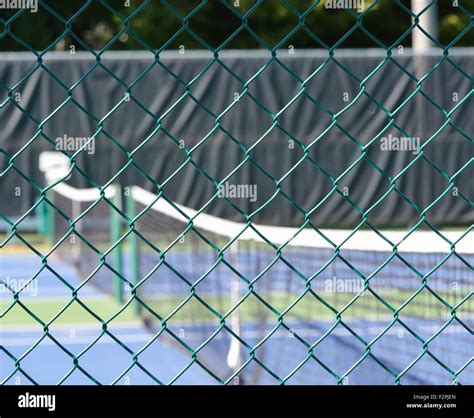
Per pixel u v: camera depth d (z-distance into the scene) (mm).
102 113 52781
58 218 49312
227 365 20406
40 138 52594
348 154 54875
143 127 53344
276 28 74750
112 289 38375
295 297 19734
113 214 37375
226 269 28906
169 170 54000
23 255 50656
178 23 72562
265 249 19656
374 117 54219
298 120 54406
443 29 74750
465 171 55312
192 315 25484
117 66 52812
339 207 55406
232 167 54344
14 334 31109
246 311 20562
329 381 17516
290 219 55000
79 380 24031
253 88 53906
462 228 55750
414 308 17328
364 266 18047
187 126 53781
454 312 10727
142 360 26172
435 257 16953
